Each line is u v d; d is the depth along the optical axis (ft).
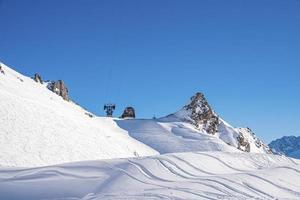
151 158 66.44
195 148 297.53
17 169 63.41
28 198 49.37
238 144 354.13
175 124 351.46
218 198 48.44
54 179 56.54
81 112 312.29
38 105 184.14
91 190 51.55
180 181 56.39
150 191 49.75
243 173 64.49
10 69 307.17
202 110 378.94
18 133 144.05
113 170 59.72
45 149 144.56
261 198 51.37
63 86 352.69
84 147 168.35
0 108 154.81
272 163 82.07
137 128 336.70
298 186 62.44
